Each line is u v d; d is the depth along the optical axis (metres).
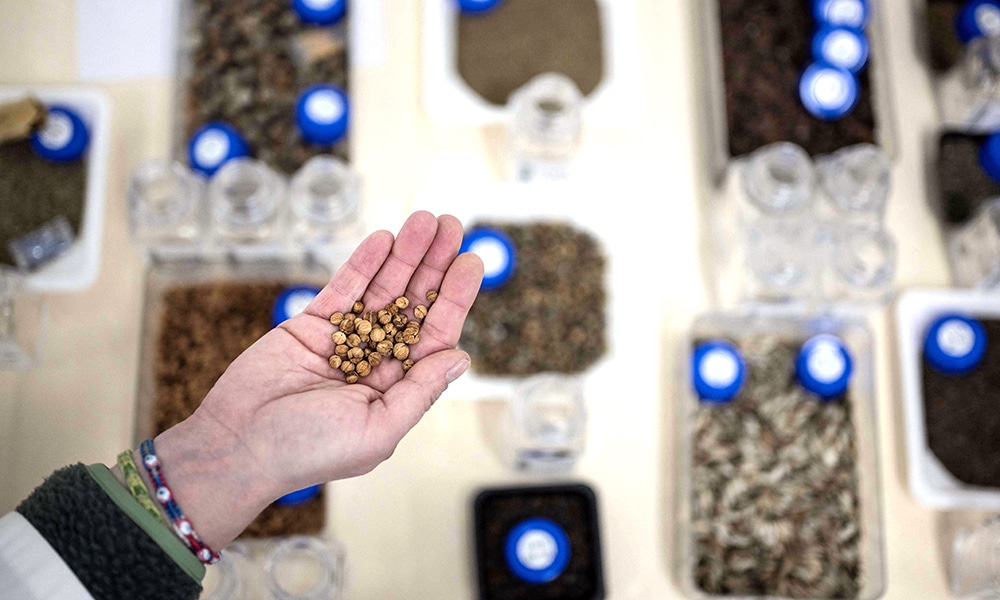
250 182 0.65
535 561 0.62
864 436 0.69
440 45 0.74
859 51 0.74
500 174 0.74
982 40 0.72
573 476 0.68
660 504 0.68
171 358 0.67
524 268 0.71
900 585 0.67
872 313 0.72
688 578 0.65
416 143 0.74
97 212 0.67
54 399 0.67
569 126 0.67
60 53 0.73
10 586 0.44
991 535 0.64
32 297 0.67
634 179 0.74
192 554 0.48
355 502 0.66
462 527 0.66
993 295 0.70
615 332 0.71
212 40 0.73
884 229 0.74
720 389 0.67
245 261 0.69
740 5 0.77
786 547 0.67
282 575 0.59
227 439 0.50
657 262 0.73
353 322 0.55
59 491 0.46
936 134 0.75
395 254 0.55
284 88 0.73
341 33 0.74
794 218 0.69
